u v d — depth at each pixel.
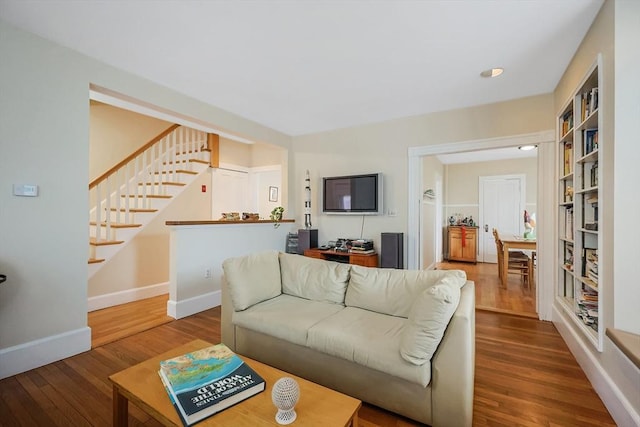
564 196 2.85
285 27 2.05
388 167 4.06
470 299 1.76
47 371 2.15
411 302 2.04
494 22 1.98
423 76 2.77
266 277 2.51
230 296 2.36
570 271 2.56
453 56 2.42
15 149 2.11
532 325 3.06
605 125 1.77
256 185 6.02
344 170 4.41
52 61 2.27
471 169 7.10
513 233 6.64
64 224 2.36
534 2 1.79
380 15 1.92
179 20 1.99
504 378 2.07
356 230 4.32
